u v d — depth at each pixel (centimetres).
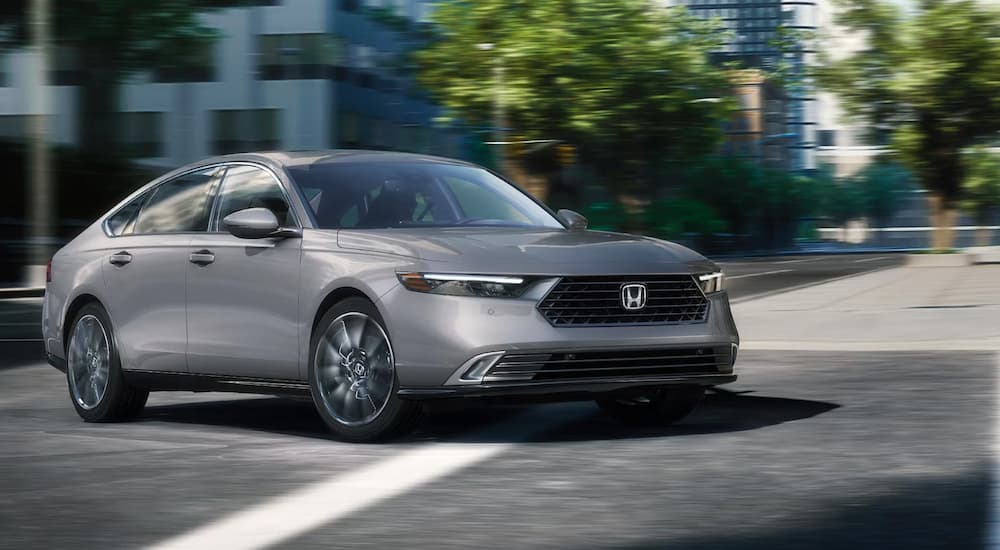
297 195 770
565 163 4931
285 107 5325
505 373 670
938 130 4100
